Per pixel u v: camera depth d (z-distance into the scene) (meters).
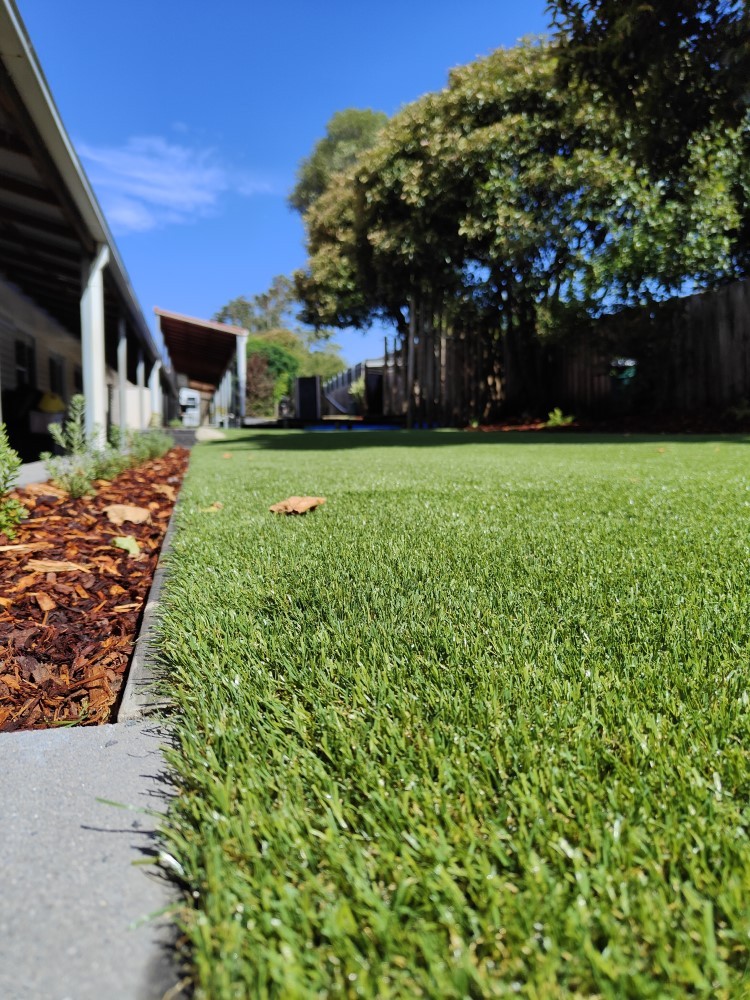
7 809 0.82
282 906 0.61
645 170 8.48
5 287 9.17
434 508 2.72
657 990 0.51
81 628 1.56
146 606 1.58
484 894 0.62
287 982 0.52
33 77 3.72
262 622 1.35
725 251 9.09
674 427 9.45
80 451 4.49
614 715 0.94
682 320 10.02
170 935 0.61
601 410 12.15
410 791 0.78
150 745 1.00
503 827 0.73
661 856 0.66
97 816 0.80
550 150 11.32
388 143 12.52
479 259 13.04
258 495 3.27
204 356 23.45
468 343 14.47
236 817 0.75
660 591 1.47
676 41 6.14
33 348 11.15
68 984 0.55
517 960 0.55
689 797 0.74
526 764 0.83
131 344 13.16
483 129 11.04
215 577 1.69
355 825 0.74
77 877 0.69
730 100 6.51
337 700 1.02
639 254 9.17
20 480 4.14
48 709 1.18
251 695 1.04
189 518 2.68
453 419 14.45
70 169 4.87
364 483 3.68
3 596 1.75
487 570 1.69
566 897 0.61
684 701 0.98
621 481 3.47
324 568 1.74
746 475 3.62
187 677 1.12
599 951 0.56
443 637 1.23
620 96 6.89
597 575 1.62
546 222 10.59
